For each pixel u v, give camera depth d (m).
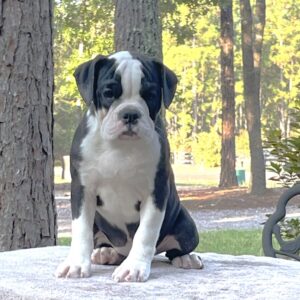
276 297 1.36
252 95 9.87
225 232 5.73
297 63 21.33
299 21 21.45
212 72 22.88
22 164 2.46
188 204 9.09
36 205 2.49
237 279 1.53
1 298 1.43
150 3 4.19
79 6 10.02
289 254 2.12
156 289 1.42
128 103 1.43
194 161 21.08
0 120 2.46
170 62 21.06
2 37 2.46
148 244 1.50
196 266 1.65
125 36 4.18
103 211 1.54
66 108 15.26
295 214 6.84
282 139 2.48
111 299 1.34
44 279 1.50
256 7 10.70
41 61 2.50
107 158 1.47
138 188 1.49
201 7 10.64
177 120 23.20
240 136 20.34
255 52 10.26
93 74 1.46
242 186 11.59
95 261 1.67
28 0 2.47
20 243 2.46
